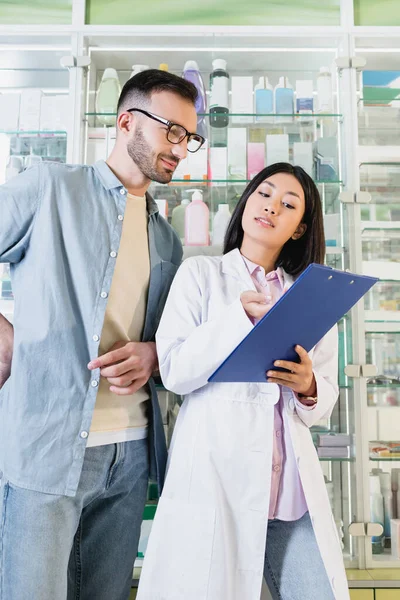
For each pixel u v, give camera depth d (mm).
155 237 1408
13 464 1093
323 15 2098
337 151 2021
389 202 2086
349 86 2012
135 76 1326
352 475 1841
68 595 1318
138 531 1327
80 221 1220
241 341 998
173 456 1160
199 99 2025
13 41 2092
